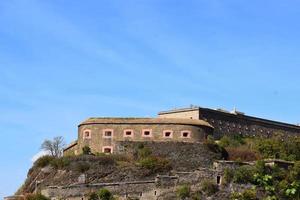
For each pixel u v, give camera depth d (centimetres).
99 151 16488
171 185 14750
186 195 14562
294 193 14962
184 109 17650
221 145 16338
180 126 16312
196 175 14825
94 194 14838
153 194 14738
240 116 18012
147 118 16650
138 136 16388
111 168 15362
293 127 19112
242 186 14862
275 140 16962
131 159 15825
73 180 15350
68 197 15062
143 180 15088
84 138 16700
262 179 14962
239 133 17900
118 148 16150
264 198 14825
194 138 16262
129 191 14862
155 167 15262
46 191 15275
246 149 16462
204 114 17362
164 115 18100
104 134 16525
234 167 15050
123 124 16500
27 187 16288
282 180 15125
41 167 16350
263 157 16112
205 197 14625
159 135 16325
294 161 15688
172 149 15900
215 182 14812
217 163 15050
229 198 14700
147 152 15825
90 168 15425
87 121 16775
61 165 15800
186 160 15725
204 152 15862
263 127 18500
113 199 14738
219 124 17550
